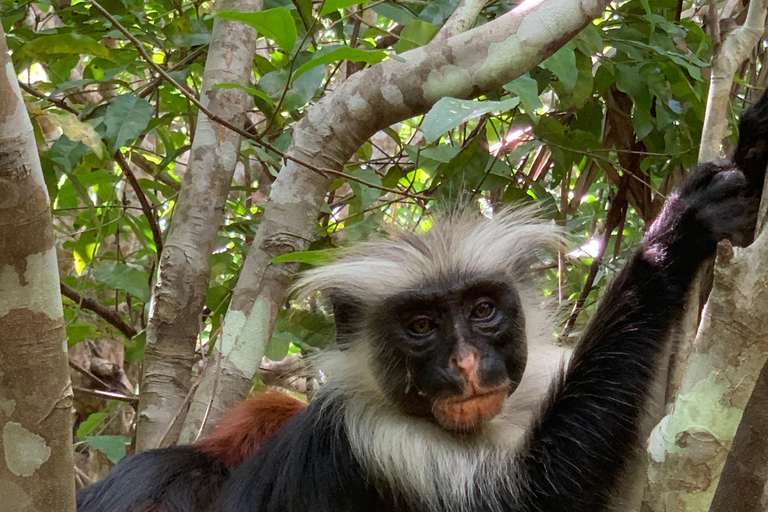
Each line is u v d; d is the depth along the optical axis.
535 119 4.04
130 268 5.29
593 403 3.21
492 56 4.14
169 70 5.16
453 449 3.42
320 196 4.38
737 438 2.61
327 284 3.77
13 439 2.21
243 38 4.71
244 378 4.21
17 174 2.03
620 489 3.18
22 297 2.13
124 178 6.70
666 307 3.26
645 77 4.94
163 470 3.71
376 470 3.40
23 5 5.12
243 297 4.29
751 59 4.89
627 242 6.32
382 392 3.51
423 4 5.30
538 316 3.76
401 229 4.09
